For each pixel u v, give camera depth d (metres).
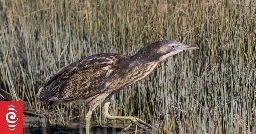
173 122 12.47
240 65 11.97
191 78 12.55
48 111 13.27
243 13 12.33
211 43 12.57
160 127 12.34
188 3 12.86
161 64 12.77
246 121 11.90
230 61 12.11
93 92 11.55
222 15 12.28
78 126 13.24
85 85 11.56
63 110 13.79
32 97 14.65
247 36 12.25
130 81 11.53
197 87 12.53
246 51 12.47
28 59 14.48
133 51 13.25
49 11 14.90
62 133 12.74
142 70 11.41
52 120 13.58
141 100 13.35
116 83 11.52
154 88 13.10
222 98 11.88
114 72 11.47
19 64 14.76
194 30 12.84
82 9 14.23
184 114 12.32
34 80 14.82
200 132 11.43
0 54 15.95
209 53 12.55
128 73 11.43
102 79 11.49
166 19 13.01
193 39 12.74
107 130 12.94
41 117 13.73
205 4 12.60
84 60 11.74
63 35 14.49
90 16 13.92
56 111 13.86
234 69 11.97
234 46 12.16
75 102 11.90
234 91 12.01
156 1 13.24
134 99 13.62
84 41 13.88
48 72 14.49
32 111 14.12
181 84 12.71
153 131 11.95
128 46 13.34
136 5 13.43
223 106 11.83
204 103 12.49
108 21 13.75
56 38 14.23
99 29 13.99
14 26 15.84
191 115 12.00
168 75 12.71
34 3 15.14
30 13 14.45
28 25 15.04
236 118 11.57
